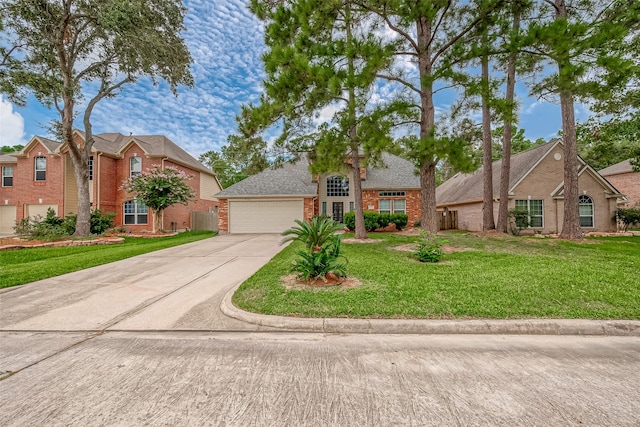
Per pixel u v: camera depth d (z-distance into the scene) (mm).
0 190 19688
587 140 16500
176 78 15367
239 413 2174
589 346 3293
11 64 13133
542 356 3047
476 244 10086
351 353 3141
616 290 4730
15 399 2352
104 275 6809
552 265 6605
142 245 12164
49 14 12758
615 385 2516
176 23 14328
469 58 8227
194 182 22688
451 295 4605
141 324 4027
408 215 18562
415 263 7039
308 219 16953
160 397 2375
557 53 7180
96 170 18562
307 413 2170
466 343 3389
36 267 7469
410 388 2482
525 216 15234
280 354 3129
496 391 2434
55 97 14000
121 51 14109
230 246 11438
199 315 4336
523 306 4156
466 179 22250
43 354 3156
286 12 8367
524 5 7777
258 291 4980
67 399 2352
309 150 10594
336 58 7934
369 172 19875
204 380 2625
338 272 5570
